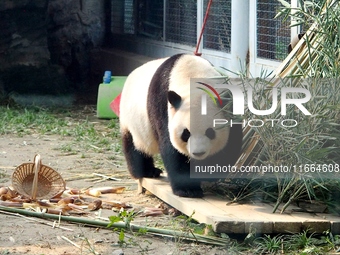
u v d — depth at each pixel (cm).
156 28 1284
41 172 648
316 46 591
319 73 564
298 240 511
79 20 1505
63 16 1491
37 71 1366
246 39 938
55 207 610
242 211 546
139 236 539
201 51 1077
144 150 659
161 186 639
